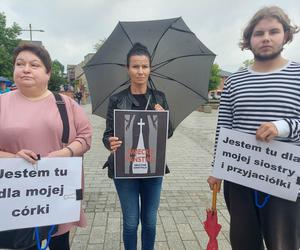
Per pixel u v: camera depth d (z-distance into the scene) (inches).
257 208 97.7
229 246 147.9
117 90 130.7
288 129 85.7
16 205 88.7
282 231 91.6
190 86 136.2
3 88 494.6
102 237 155.8
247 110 94.0
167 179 254.4
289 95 88.7
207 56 138.0
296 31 94.2
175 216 180.4
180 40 135.0
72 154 96.3
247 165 94.3
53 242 104.0
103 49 133.0
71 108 100.7
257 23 92.7
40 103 95.4
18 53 93.0
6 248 90.3
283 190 90.4
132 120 109.5
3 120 91.6
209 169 290.2
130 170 111.7
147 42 130.3
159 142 112.2
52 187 91.0
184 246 148.2
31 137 91.7
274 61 93.2
